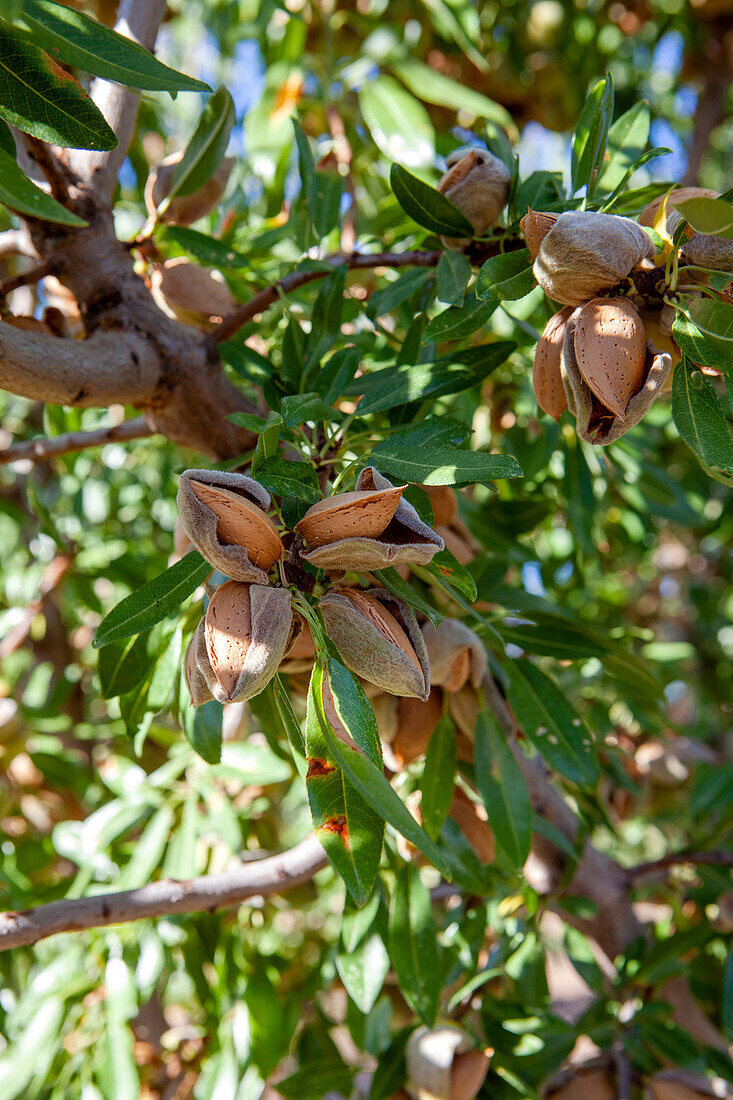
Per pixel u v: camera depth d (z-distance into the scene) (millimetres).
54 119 465
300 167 649
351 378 564
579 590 1080
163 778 746
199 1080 798
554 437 793
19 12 447
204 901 543
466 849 621
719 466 464
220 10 1173
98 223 577
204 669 436
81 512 1054
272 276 730
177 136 1462
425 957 594
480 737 567
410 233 743
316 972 850
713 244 467
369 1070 714
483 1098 654
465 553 604
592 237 463
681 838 996
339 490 481
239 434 600
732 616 1361
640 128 607
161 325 576
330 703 440
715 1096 677
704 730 1023
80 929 522
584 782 581
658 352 464
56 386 538
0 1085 664
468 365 548
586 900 719
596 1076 689
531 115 1271
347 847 428
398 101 867
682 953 688
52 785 956
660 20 1268
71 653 1160
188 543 552
